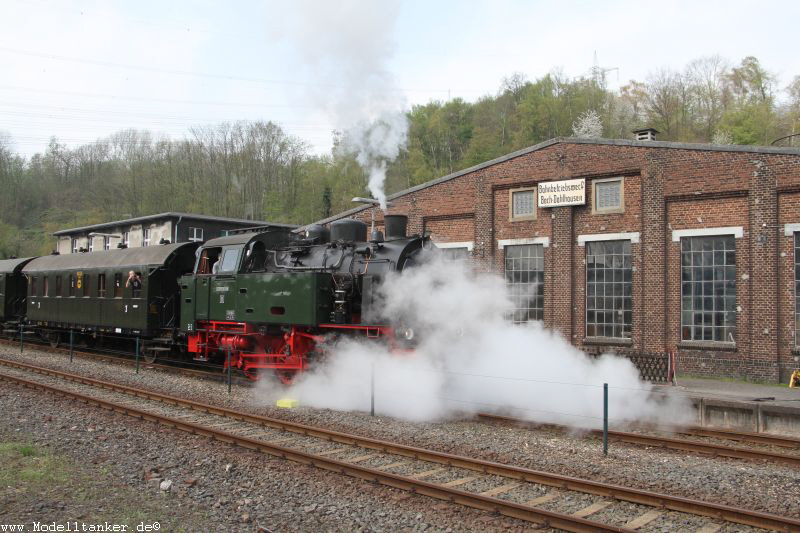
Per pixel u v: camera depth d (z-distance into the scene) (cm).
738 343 1708
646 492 700
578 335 1970
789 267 1652
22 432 1002
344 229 1476
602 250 1958
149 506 675
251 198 5331
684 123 5738
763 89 5709
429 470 826
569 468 850
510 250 2133
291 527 626
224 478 790
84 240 4481
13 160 7044
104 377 1612
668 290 1830
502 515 664
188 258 1905
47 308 2338
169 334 1827
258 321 1458
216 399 1329
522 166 2094
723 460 929
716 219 1759
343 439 966
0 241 6269
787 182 1652
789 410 1141
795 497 752
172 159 5709
